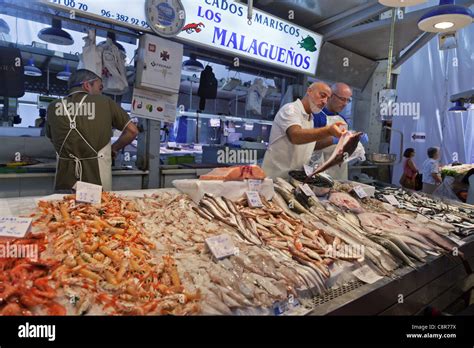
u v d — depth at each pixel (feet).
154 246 4.84
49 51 13.32
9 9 11.19
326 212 7.45
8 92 11.33
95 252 4.25
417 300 6.29
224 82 18.26
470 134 23.30
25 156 11.28
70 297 3.51
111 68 10.50
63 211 5.06
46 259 3.97
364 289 5.15
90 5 9.21
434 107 22.98
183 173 12.61
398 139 23.24
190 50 12.73
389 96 10.03
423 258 6.61
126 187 11.34
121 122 8.80
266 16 12.44
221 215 6.13
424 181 19.26
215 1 11.19
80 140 7.97
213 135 21.79
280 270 4.80
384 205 9.23
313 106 9.07
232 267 4.72
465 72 21.95
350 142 7.05
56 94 16.21
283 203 7.35
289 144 9.27
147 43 10.34
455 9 8.23
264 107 23.27
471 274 8.14
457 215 9.64
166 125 19.76
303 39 13.78
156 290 3.94
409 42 14.39
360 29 13.28
